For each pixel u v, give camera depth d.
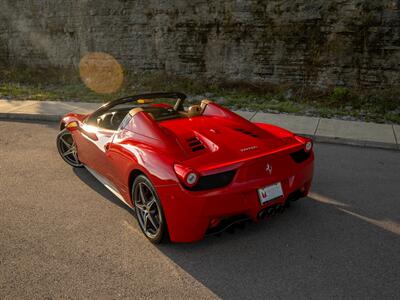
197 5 11.40
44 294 2.88
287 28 10.55
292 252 3.40
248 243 3.55
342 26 9.92
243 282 2.99
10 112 9.05
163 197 3.19
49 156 6.08
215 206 3.09
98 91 12.23
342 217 4.05
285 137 3.87
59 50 13.98
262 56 11.03
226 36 11.31
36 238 3.67
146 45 12.45
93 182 5.04
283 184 3.45
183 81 12.12
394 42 9.46
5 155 6.15
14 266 3.23
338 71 10.23
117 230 3.81
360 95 9.97
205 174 3.02
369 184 4.99
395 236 3.67
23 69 14.74
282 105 9.82
